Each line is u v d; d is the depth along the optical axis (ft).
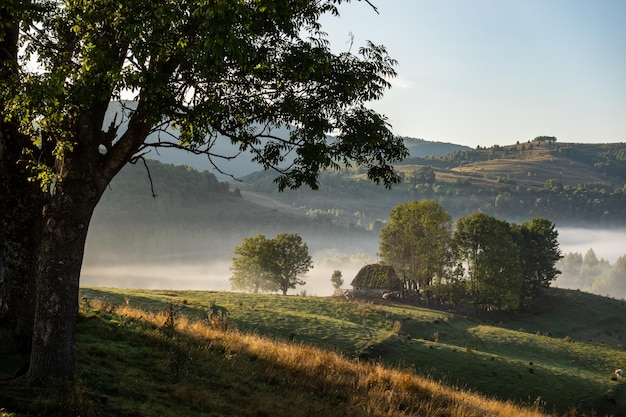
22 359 39.78
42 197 41.55
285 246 342.44
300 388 53.26
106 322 58.65
